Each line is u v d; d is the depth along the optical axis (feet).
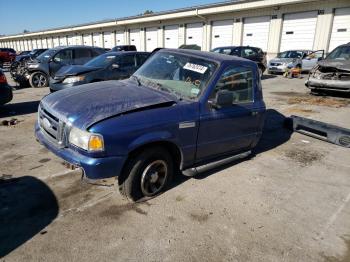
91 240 8.79
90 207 10.47
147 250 8.51
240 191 12.17
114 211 10.30
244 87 13.48
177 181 12.66
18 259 7.94
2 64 93.25
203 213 10.45
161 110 10.46
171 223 9.79
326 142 19.10
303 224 10.18
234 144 13.64
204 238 9.16
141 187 10.66
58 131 9.95
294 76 54.39
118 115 9.68
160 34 103.30
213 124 11.95
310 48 67.31
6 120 21.45
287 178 13.65
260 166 14.87
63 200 10.85
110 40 129.49
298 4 67.05
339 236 9.63
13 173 12.87
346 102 31.14
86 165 9.06
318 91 35.27
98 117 9.43
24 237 8.80
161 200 11.14
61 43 169.99
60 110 10.24
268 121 23.84
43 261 7.91
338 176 14.11
